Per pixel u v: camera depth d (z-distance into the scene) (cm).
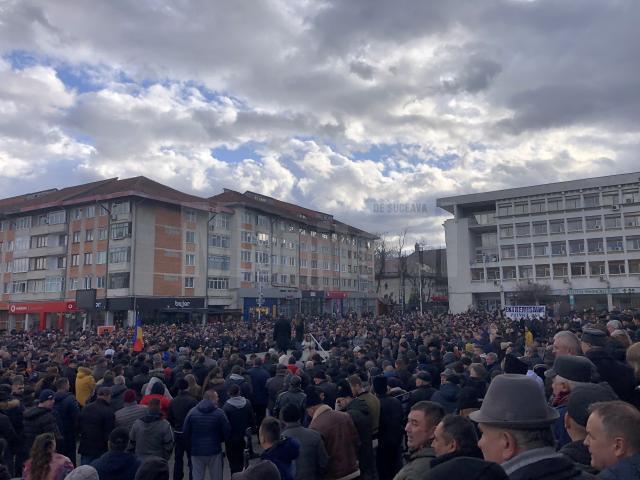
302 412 689
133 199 5509
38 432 748
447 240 7750
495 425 256
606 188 6706
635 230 6444
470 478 203
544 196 7112
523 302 6762
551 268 6906
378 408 720
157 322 5531
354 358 1341
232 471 858
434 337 1555
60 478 498
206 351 1647
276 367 1143
